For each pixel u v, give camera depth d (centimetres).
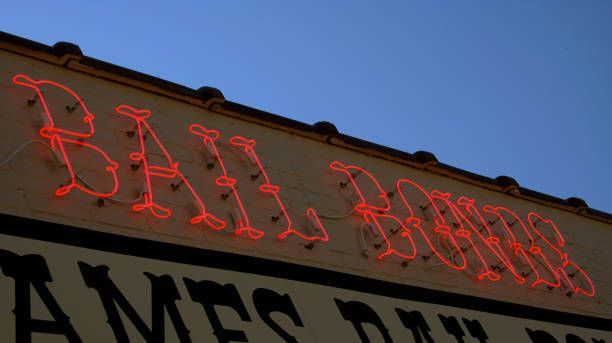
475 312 905
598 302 1094
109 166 736
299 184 897
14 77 750
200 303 668
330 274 808
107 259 650
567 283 1075
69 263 623
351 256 855
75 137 738
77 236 652
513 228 1109
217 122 890
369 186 975
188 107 878
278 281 751
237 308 689
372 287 832
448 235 984
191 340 633
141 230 701
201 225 750
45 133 716
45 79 777
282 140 940
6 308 561
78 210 675
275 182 874
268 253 778
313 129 977
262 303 712
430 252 945
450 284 923
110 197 702
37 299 579
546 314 989
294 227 834
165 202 746
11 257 597
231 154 863
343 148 1005
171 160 797
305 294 758
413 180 1045
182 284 674
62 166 699
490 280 975
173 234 720
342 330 747
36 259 608
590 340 995
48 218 650
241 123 916
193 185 789
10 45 773
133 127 798
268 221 815
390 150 1044
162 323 628
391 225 939
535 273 1046
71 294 600
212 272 709
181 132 840
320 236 842
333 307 767
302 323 721
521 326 935
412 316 830
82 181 700
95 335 585
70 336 573
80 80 805
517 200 1174
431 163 1073
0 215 624
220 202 794
